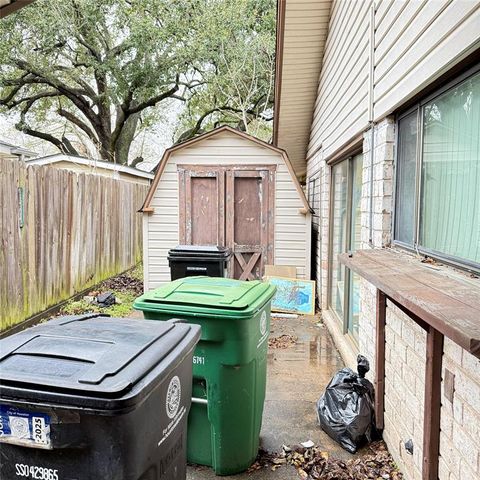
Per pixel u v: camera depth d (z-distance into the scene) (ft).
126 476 4.28
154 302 8.39
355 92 12.94
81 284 22.65
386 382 9.64
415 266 7.68
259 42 49.93
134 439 4.35
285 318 20.58
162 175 22.86
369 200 11.17
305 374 13.87
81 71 53.26
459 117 6.91
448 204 7.34
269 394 12.39
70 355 4.79
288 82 21.97
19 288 16.38
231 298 8.50
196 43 48.37
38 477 4.37
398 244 9.61
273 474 8.73
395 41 8.98
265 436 10.12
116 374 4.44
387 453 9.32
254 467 8.93
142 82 51.16
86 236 23.31
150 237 23.13
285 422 10.78
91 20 47.09
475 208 6.48
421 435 7.48
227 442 8.54
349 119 13.88
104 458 4.22
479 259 6.38
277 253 22.98
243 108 52.37
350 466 8.86
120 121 55.31
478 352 3.89
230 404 8.42
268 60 51.31
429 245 8.09
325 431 10.13
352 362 13.21
